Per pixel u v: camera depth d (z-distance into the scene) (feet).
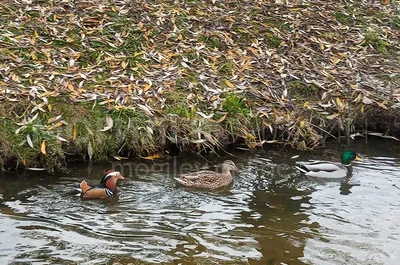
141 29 40.75
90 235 23.29
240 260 21.83
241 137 33.53
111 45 38.60
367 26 46.44
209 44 41.01
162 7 43.96
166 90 34.83
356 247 23.03
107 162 30.78
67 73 35.09
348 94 37.37
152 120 32.22
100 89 33.99
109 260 21.44
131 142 31.42
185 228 24.26
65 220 24.52
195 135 32.24
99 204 26.27
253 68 38.99
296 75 38.70
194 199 27.30
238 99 34.86
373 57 42.57
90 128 31.01
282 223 25.04
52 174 29.17
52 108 31.48
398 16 48.47
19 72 34.45
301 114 35.40
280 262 21.77
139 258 21.67
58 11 41.32
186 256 21.97
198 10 44.57
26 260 21.24
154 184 28.76
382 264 21.81
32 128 29.81
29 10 40.91
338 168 30.42
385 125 36.35
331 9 48.06
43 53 36.65
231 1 46.65
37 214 24.94
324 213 26.13
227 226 24.59
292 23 44.96
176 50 39.42
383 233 24.27
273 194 28.22
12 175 28.76
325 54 41.98
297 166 31.55
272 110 35.17
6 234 23.03
